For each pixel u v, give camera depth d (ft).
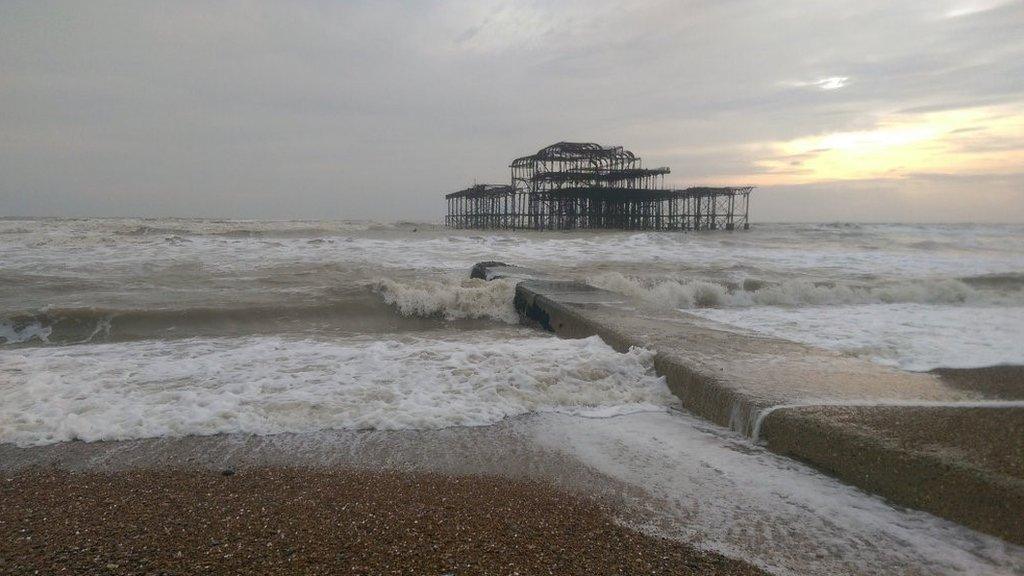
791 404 12.32
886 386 13.73
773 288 34.47
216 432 13.00
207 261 45.03
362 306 29.66
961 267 49.42
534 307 28.81
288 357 19.07
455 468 11.28
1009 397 12.93
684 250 63.36
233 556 7.91
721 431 13.12
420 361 18.16
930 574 7.61
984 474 8.70
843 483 10.42
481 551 8.14
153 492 10.10
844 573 7.65
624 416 14.25
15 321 24.22
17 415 13.62
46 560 7.73
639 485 10.48
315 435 12.94
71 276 36.22
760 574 7.65
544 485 10.52
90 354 20.17
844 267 49.47
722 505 9.66
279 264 44.42
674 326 20.88
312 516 9.20
